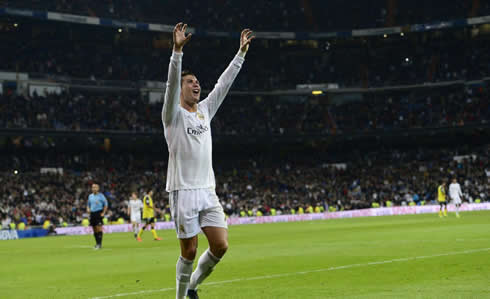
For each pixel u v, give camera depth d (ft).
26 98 178.19
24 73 182.09
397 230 75.72
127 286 30.63
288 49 231.71
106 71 201.87
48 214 141.69
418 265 34.22
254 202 175.63
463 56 216.13
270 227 111.96
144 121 196.24
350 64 228.43
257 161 209.56
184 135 20.48
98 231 66.49
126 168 187.21
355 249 48.24
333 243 57.31
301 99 226.79
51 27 194.70
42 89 186.09
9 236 114.52
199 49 223.10
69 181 165.07
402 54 225.76
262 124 212.02
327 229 90.84
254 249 53.88
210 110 22.03
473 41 218.18
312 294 24.98
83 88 197.47
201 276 21.35
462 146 210.59
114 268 41.70
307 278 30.50
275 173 201.16
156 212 154.20
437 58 219.61
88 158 184.75
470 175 179.22
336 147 222.28
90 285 32.01
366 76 223.71
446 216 120.37
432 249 44.60
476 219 99.50
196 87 21.04
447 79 211.41
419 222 97.91
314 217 161.58
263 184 192.44
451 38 220.02
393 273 31.09
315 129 211.00
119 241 83.20
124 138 195.11
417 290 24.91
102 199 66.85
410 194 178.60
